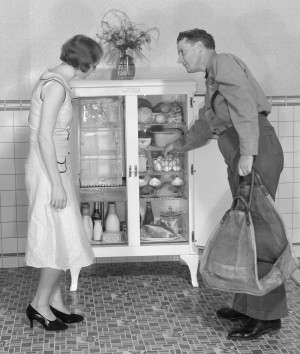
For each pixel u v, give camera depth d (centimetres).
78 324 336
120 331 326
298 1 454
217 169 402
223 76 296
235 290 293
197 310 358
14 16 436
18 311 357
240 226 295
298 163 466
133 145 401
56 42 440
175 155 420
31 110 313
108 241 416
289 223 470
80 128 408
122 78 416
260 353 297
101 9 441
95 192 407
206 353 299
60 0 438
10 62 438
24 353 299
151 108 422
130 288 400
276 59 457
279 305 311
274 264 292
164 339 315
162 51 448
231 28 452
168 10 445
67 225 314
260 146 304
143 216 438
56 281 326
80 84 390
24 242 452
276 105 460
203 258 305
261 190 298
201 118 373
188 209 407
